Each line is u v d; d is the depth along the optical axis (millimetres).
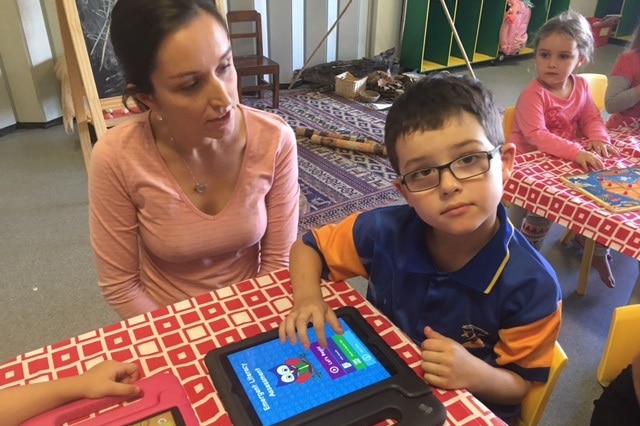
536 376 879
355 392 723
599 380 1128
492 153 803
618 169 1642
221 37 902
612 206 1418
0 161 3035
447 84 841
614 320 1063
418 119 804
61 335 1868
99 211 1102
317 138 3258
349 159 3123
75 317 1950
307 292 931
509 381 849
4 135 3369
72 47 2445
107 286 1168
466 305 902
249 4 3828
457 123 794
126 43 905
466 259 908
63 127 3502
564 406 1625
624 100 2100
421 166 811
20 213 2551
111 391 714
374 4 4418
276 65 3627
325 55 4348
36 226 2457
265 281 992
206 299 937
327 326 855
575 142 1885
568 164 1700
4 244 2330
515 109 2059
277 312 907
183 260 1146
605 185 1529
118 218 1110
